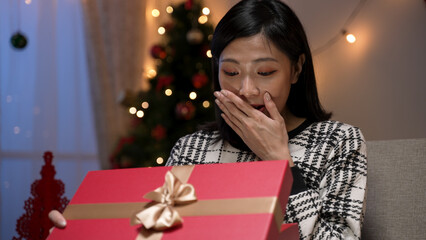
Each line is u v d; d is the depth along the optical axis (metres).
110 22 4.31
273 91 1.20
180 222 0.85
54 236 0.95
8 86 3.82
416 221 1.33
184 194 0.89
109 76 4.27
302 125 1.34
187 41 3.47
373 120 3.44
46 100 3.97
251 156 1.32
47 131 3.95
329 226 1.15
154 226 0.86
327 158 1.28
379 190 1.39
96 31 4.26
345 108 3.52
